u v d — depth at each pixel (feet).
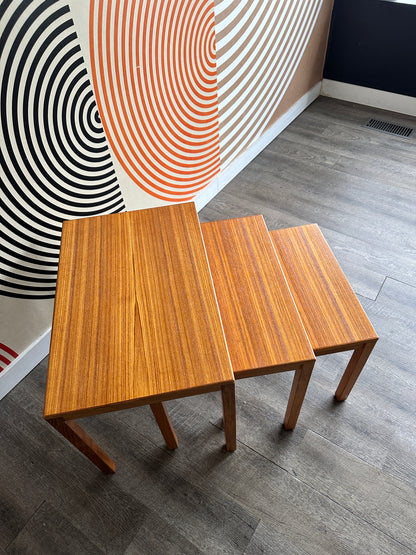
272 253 4.26
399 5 8.04
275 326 3.64
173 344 3.20
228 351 3.31
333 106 9.87
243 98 7.33
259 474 4.41
